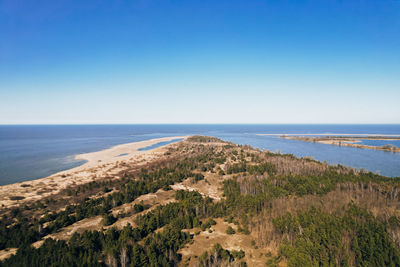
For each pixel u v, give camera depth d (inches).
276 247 2226.9
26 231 2294.5
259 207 3014.3
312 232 2138.3
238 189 3769.7
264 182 3858.3
